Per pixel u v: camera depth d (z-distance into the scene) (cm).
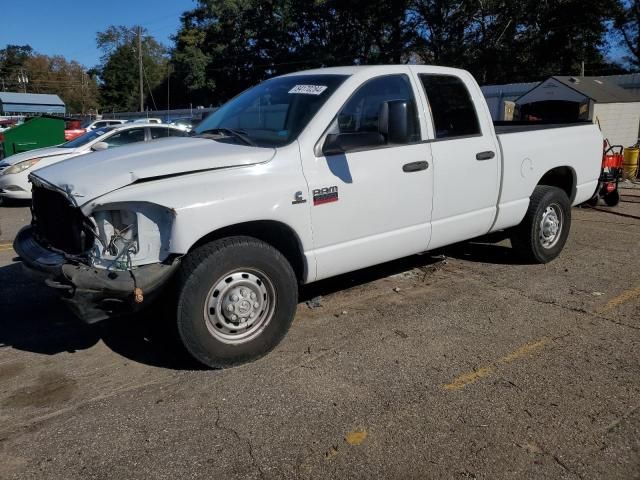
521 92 2284
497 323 463
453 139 498
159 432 321
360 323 466
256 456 299
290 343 431
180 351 399
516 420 328
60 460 298
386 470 288
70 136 2442
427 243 495
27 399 358
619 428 319
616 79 2023
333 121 422
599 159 667
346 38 4766
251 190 378
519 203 568
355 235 439
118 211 352
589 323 461
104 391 366
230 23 5531
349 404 346
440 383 370
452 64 4050
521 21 3966
